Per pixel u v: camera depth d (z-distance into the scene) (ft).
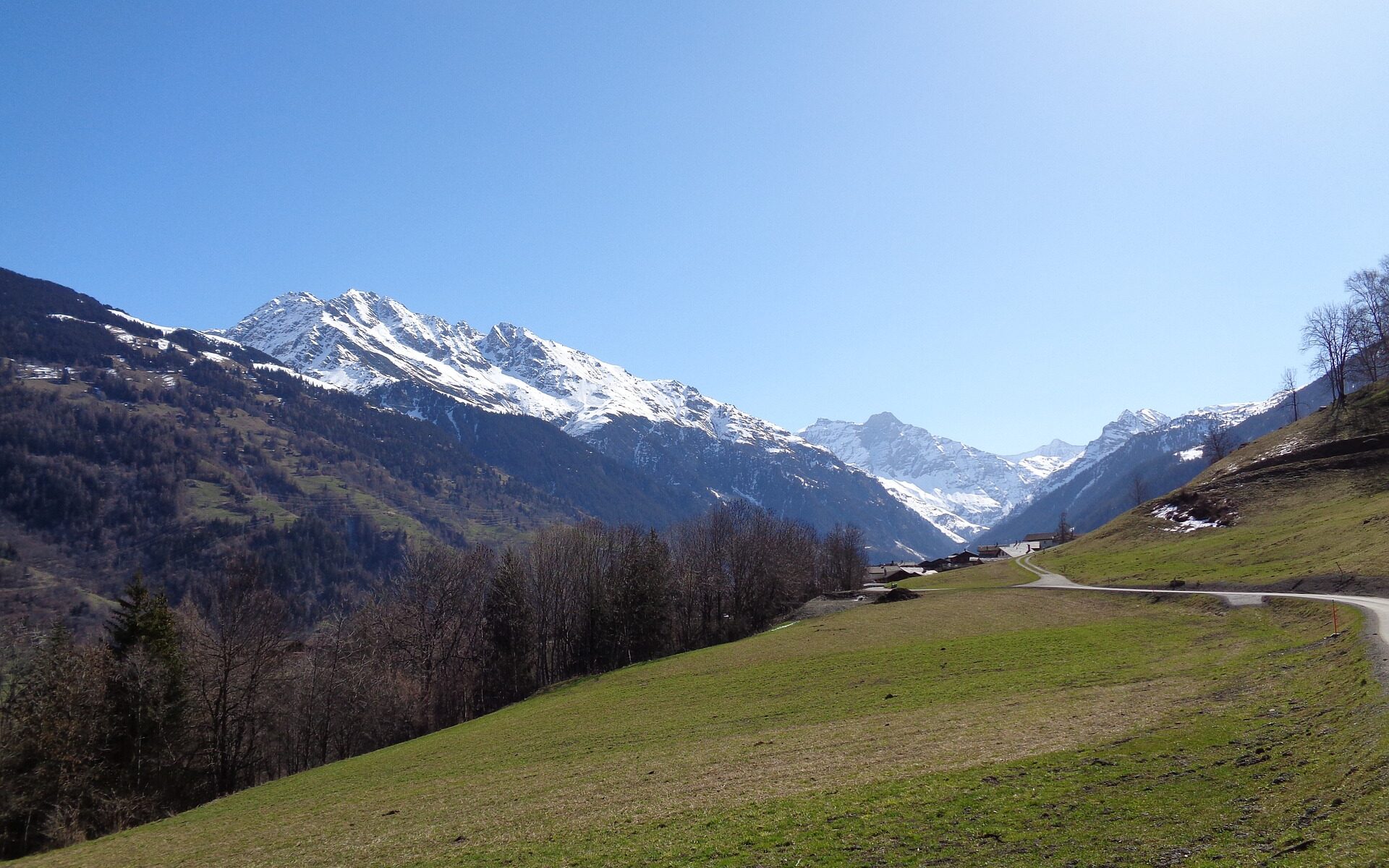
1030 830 71.26
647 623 371.15
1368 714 75.20
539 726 190.49
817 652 228.02
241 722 251.19
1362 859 51.11
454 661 356.79
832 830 78.59
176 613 260.21
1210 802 70.23
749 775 106.93
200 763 237.04
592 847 85.56
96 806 194.70
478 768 151.12
